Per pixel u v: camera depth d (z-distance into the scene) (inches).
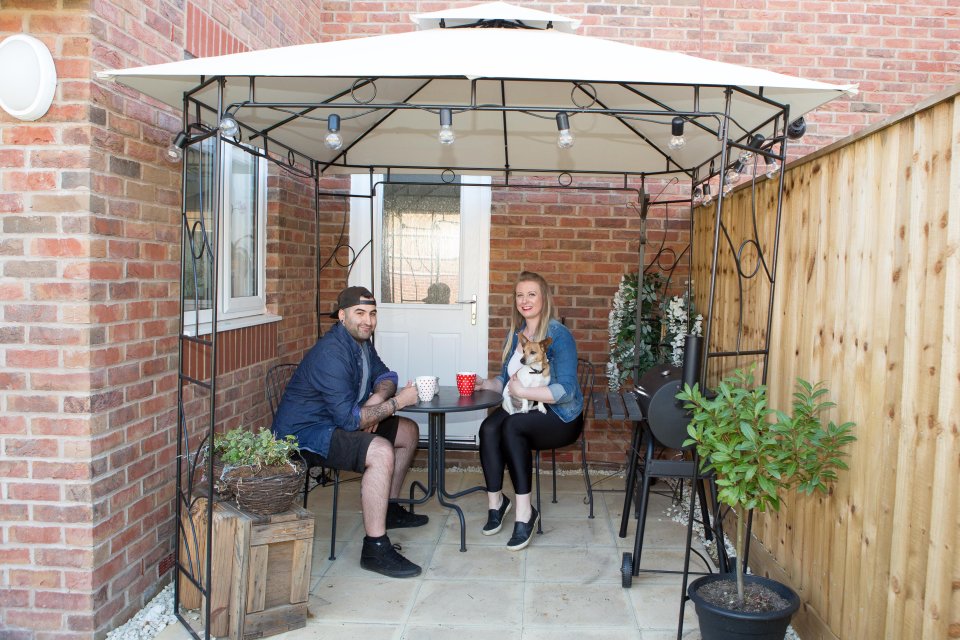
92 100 102.2
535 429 150.7
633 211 205.2
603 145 165.2
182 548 122.7
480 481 199.5
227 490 114.6
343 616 119.5
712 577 110.4
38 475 104.0
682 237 204.4
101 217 105.2
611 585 133.0
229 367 150.6
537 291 153.0
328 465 139.5
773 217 130.6
